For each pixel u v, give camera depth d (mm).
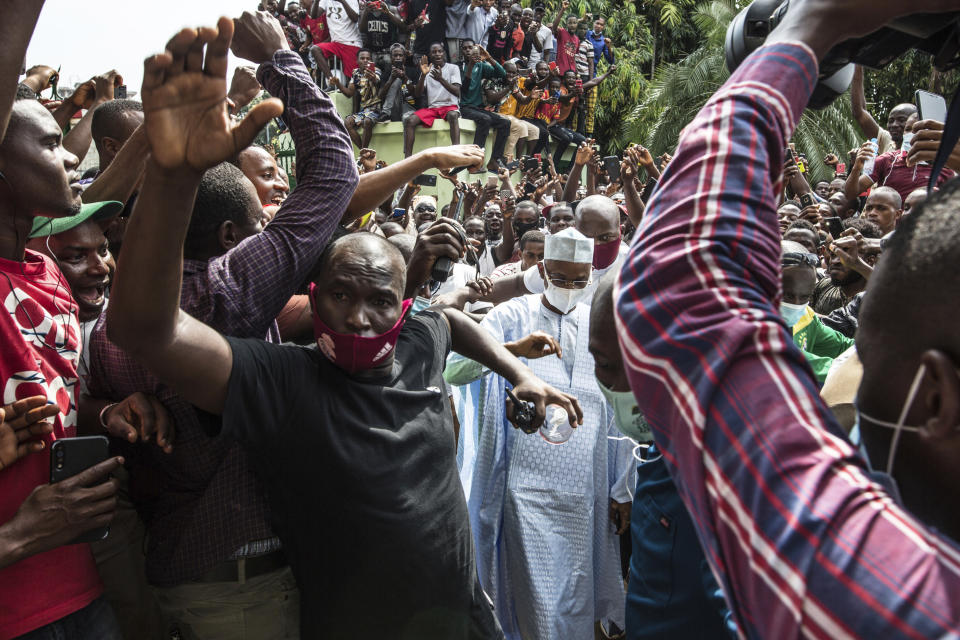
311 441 1714
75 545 1790
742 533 637
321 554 1782
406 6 12414
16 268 1769
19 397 1688
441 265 2195
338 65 12664
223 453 1843
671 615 1820
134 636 2350
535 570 3137
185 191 1222
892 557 582
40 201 1775
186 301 1800
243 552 1865
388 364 1894
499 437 3293
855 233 3666
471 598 1939
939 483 715
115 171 2334
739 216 736
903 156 6270
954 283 670
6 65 1485
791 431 642
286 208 1953
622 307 772
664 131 18656
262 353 1681
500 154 12367
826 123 17453
